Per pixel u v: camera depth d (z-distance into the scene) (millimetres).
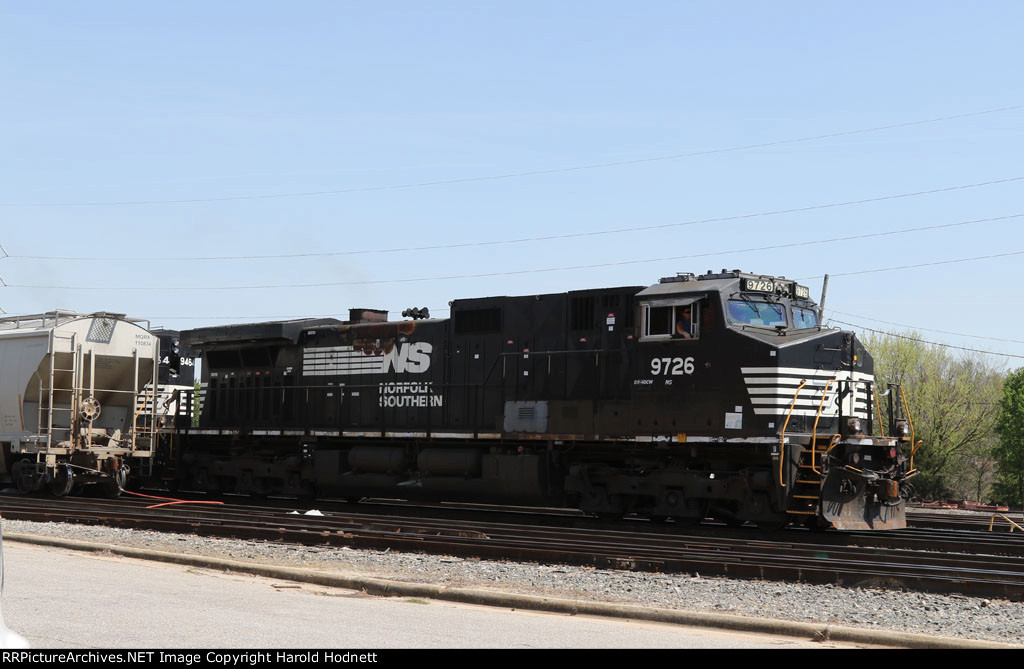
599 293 19906
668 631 9094
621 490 19469
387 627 8711
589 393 19750
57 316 23859
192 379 29375
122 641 7738
